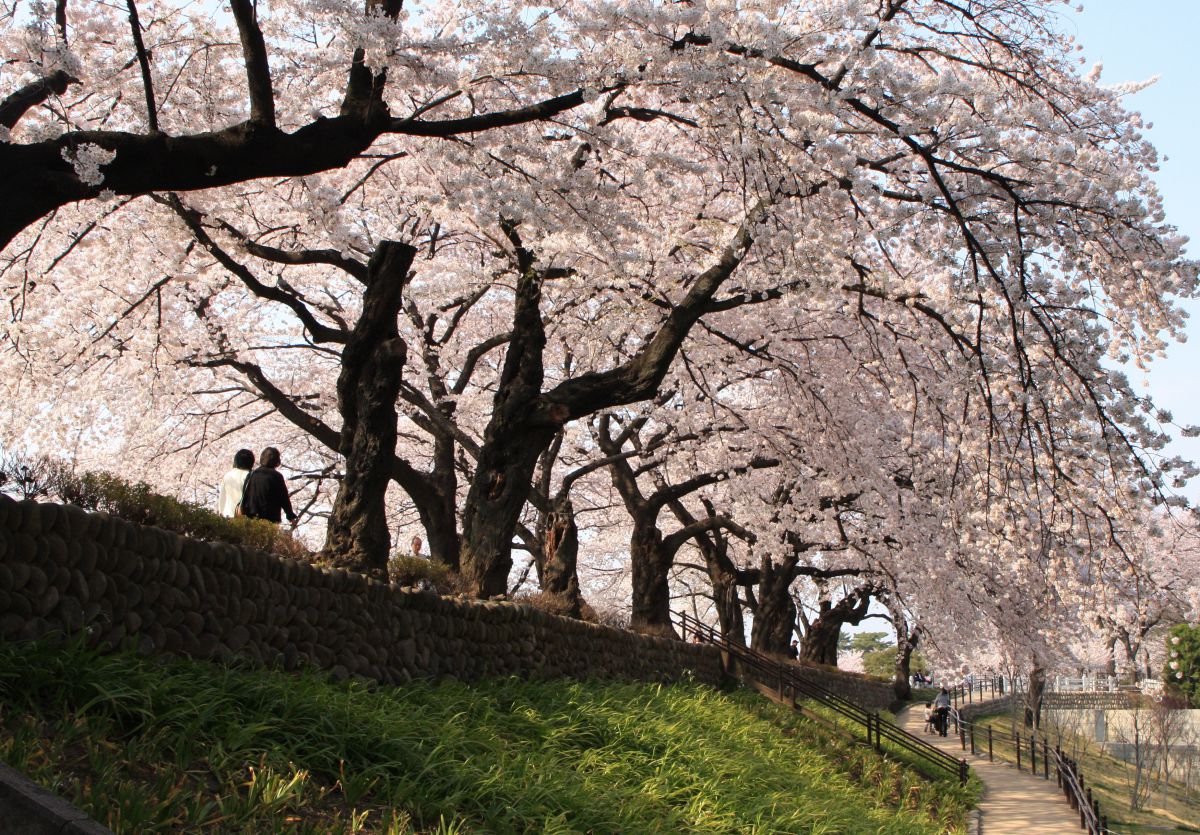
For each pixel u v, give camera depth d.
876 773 15.83
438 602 8.62
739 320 15.80
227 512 9.37
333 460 19.69
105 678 4.83
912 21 11.65
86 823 3.33
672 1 9.71
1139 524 11.59
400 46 8.03
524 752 7.23
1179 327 11.18
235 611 6.29
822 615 32.34
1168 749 28.89
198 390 17.36
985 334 11.92
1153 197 11.48
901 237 11.86
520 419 10.95
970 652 24.38
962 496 13.82
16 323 12.54
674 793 8.13
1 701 4.38
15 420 14.35
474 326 18.30
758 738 12.71
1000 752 27.12
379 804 5.43
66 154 6.11
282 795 4.71
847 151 9.80
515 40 8.59
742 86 9.07
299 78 10.56
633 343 16.59
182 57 10.79
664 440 18.06
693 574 33.22
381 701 6.77
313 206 11.37
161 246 12.41
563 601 12.84
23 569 4.83
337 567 8.00
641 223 12.69
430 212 13.48
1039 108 10.82
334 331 12.52
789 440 17.88
